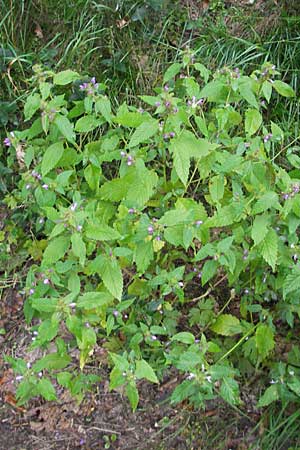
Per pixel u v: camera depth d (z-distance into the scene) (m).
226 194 2.93
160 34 3.98
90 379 2.81
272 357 3.01
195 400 2.77
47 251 2.46
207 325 3.06
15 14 3.89
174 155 2.59
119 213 2.76
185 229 2.54
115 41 3.93
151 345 2.83
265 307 3.12
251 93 2.78
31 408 3.05
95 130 3.62
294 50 3.88
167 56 3.97
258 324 2.84
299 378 2.79
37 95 2.76
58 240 2.48
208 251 2.63
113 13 3.93
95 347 3.13
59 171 3.27
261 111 3.80
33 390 2.69
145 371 2.51
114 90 3.84
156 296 3.11
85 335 2.52
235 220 2.61
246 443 2.91
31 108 2.74
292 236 2.71
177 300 3.17
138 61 3.91
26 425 3.01
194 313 3.09
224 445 2.92
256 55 3.87
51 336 2.41
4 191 3.47
